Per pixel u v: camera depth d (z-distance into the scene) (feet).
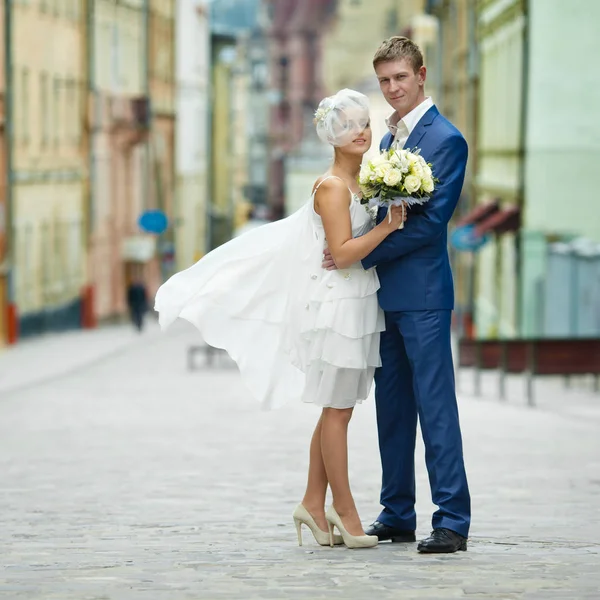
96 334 191.11
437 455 27.96
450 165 27.86
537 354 81.97
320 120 28.32
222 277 28.94
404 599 22.95
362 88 344.49
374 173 26.96
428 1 231.71
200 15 314.76
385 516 29.45
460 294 188.14
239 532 31.78
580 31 136.77
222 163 349.41
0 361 137.80
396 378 28.91
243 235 28.99
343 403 28.40
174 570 26.12
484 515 34.68
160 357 150.10
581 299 125.80
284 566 26.35
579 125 137.39
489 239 158.40
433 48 247.91
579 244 129.39
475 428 63.82
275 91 502.79
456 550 27.78
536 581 24.48
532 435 59.93
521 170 138.21
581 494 39.29
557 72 137.28
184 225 297.94
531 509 35.94
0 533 32.40
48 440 61.11
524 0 138.51
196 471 46.96
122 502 38.60
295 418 73.00
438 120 28.17
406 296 28.04
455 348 147.02
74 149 203.62
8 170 167.32
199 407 82.79
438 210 27.63
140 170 246.88
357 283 28.14
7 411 81.41
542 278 136.15
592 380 105.19
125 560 27.55
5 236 163.43
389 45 28.17
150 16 260.21
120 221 232.32
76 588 24.36
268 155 499.10
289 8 507.30
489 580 24.61
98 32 219.61
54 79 194.18
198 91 313.32
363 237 27.66
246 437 61.05
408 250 27.71
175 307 28.81
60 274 194.29
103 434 64.03
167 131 275.80
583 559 26.94
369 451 52.42
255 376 28.91
